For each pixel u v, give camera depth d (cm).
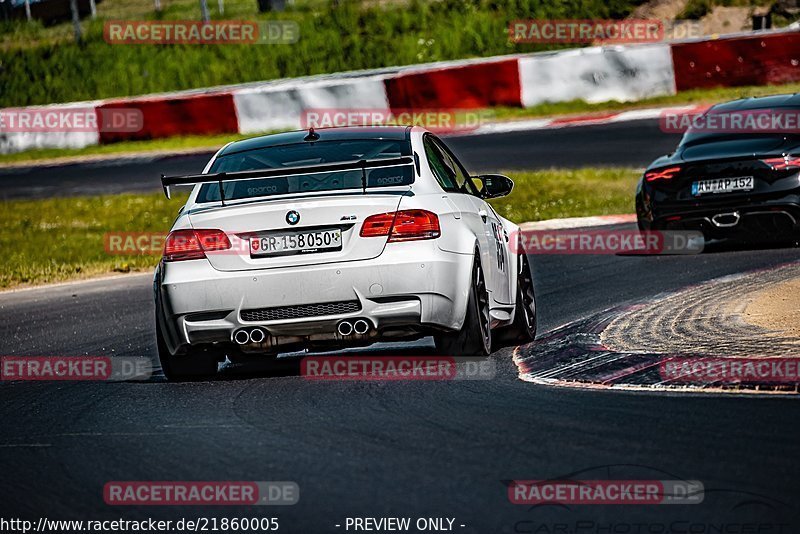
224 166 2272
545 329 2709
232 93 10044
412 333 2089
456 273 2105
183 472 1479
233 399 1992
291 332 2072
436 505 1259
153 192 8025
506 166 7512
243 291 2058
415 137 2336
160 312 2147
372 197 2086
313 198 2084
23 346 3094
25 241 6438
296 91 9844
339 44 13000
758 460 1360
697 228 3900
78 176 9100
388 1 14250
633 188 6425
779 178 3762
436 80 9512
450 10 13238
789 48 9162
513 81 9519
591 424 1597
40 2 17138
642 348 2202
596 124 8819
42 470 1555
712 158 3859
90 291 4381
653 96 9412
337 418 1744
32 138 10562
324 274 2042
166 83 13000
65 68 13412
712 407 1658
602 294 3212
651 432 1528
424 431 1616
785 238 3859
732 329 2325
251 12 14625
